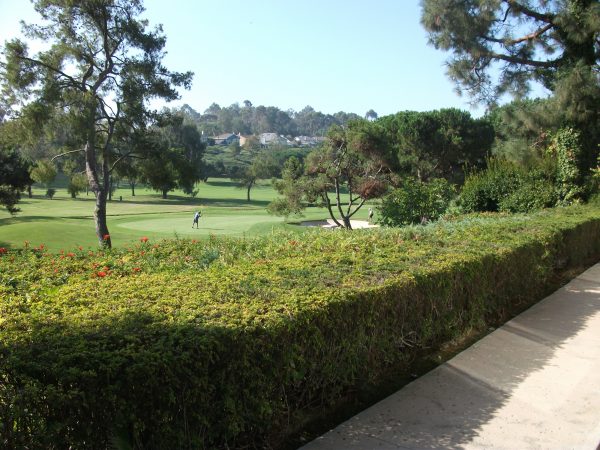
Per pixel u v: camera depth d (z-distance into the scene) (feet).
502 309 21.83
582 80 46.47
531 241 24.30
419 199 53.47
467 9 50.49
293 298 12.31
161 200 250.78
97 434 8.13
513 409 12.98
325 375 12.41
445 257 18.89
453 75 53.93
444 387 14.30
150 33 86.07
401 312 15.15
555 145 51.65
